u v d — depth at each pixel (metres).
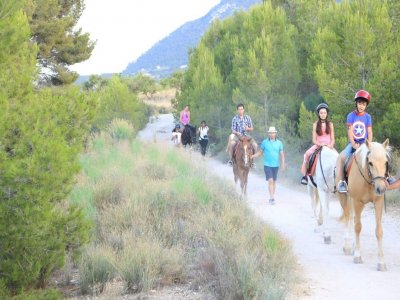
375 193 8.40
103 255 8.55
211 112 31.64
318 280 8.34
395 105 16.69
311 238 11.39
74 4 28.70
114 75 40.31
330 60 18.84
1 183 6.71
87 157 17.00
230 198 12.80
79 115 9.55
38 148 6.98
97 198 11.81
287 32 27.36
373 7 18.95
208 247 8.84
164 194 11.82
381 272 8.73
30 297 6.56
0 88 7.94
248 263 7.67
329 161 10.66
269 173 15.80
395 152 16.94
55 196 7.60
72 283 8.38
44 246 7.07
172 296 7.61
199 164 17.28
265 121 25.59
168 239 9.84
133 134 24.05
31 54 10.09
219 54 35.00
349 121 9.91
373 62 18.05
